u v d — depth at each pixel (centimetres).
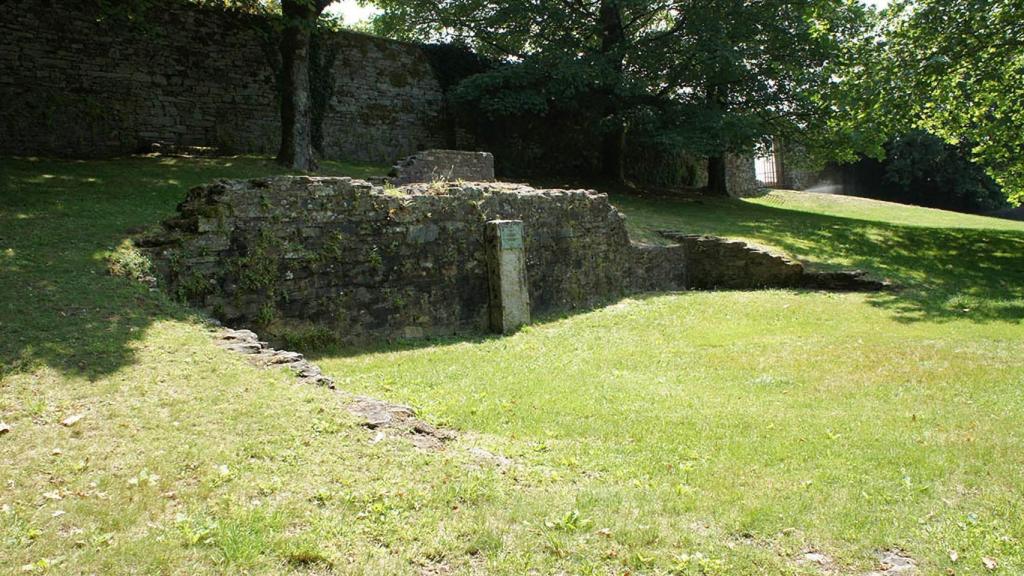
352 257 987
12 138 1648
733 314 1277
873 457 555
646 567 374
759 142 2573
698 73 2448
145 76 1845
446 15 2591
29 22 1672
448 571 362
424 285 1065
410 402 687
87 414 502
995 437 603
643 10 2464
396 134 2380
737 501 465
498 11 2452
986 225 2919
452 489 448
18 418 484
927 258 1880
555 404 702
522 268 1154
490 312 1141
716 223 2120
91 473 425
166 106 1883
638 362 916
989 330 1099
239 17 2002
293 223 937
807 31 2317
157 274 835
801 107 2516
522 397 729
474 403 695
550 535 400
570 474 511
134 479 421
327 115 2216
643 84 2389
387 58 2366
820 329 1145
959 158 3950
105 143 1783
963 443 589
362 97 2300
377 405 594
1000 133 1727
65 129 1722
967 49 1552
